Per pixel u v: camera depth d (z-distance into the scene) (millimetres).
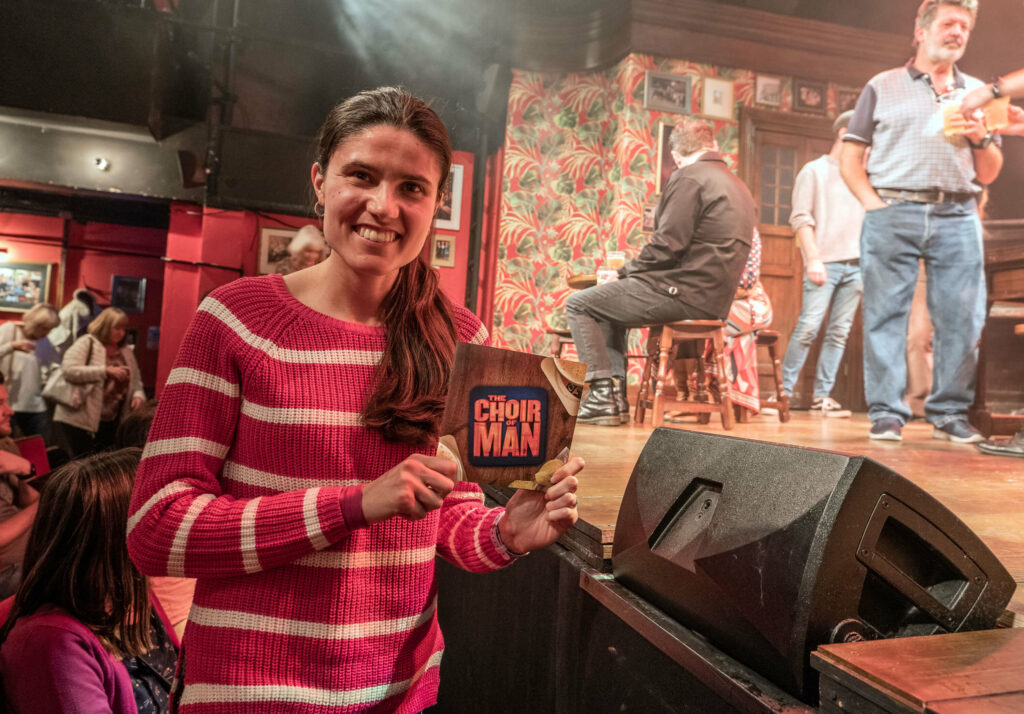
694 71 5090
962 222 3326
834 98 5301
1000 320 3789
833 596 741
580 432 3045
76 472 1026
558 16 5109
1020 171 4078
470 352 707
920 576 831
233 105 5000
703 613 908
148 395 6609
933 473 2068
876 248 3391
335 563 699
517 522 776
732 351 3926
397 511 617
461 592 1804
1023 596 954
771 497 841
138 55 4523
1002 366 3820
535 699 1383
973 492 1743
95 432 4070
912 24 5195
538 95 5297
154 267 6641
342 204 699
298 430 688
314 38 5141
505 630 1535
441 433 697
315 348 718
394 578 734
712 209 3223
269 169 5012
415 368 741
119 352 4266
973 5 3398
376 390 712
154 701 1135
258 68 5027
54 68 4426
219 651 690
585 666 1203
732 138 5145
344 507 623
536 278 5281
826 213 5117
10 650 964
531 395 735
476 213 5301
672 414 4148
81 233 6410
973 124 3334
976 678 618
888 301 3303
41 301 6234
